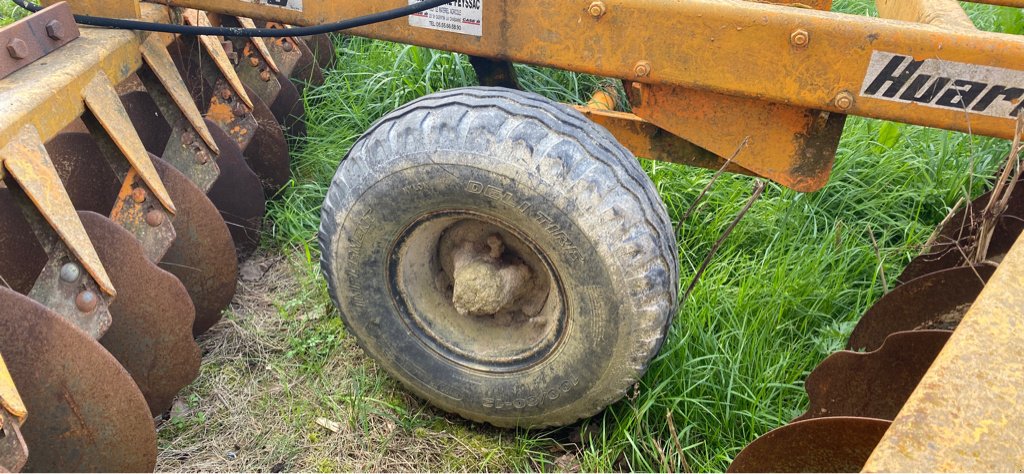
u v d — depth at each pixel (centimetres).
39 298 204
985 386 102
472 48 236
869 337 266
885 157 370
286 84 386
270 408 272
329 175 381
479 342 248
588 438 259
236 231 329
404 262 242
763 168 239
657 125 242
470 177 211
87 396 195
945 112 206
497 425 259
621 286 209
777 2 256
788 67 209
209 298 283
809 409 232
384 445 258
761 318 286
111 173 278
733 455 251
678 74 219
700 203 346
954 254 285
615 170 208
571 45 225
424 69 419
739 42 209
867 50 202
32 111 208
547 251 216
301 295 318
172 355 239
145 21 263
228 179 317
